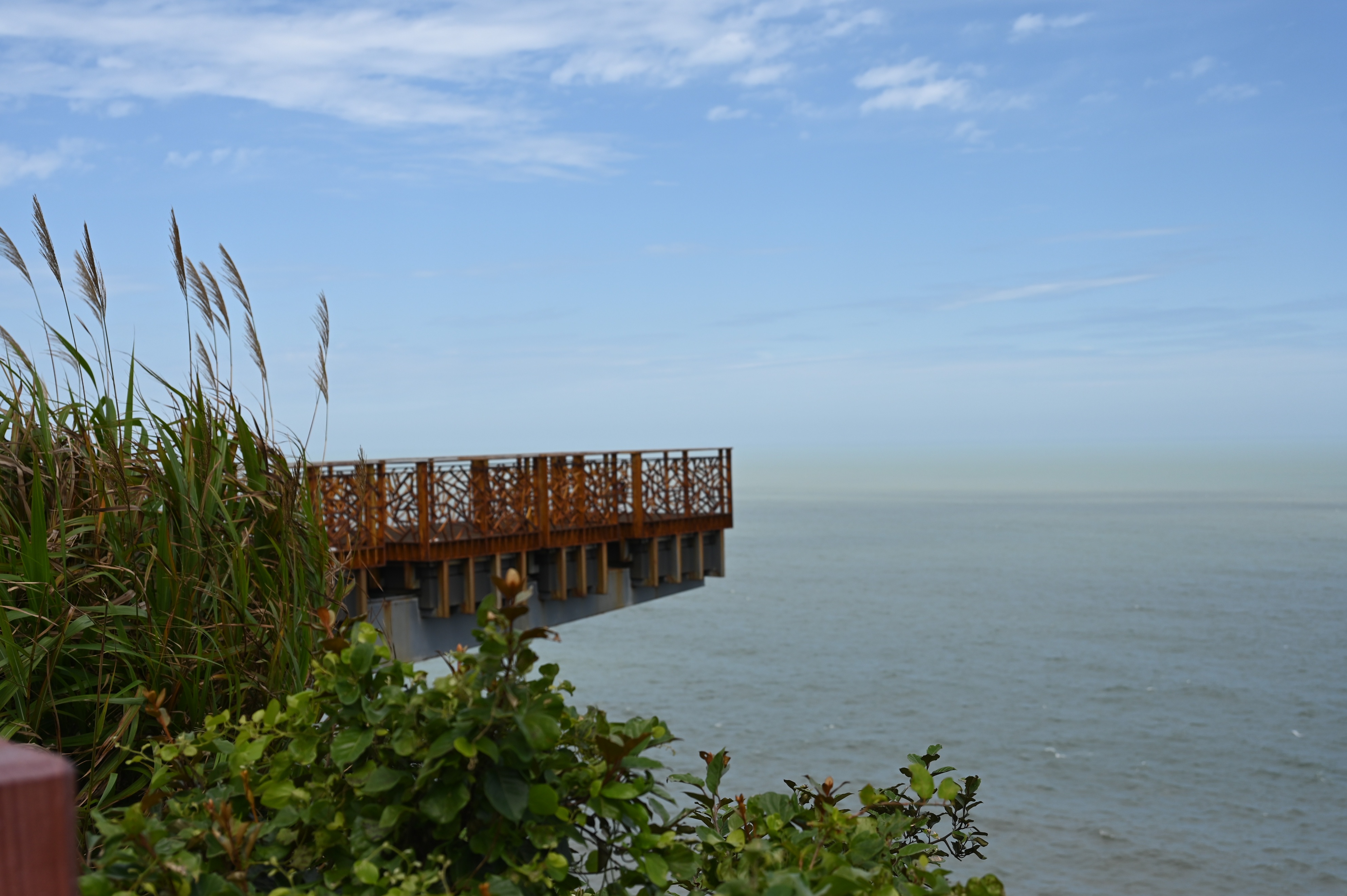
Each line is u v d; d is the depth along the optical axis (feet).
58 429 10.13
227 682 10.04
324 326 12.03
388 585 38.88
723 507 53.62
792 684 168.55
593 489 45.57
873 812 9.05
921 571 351.25
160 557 9.68
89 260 10.77
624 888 7.36
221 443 10.66
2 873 3.53
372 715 6.89
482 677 6.77
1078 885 80.33
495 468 40.55
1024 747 125.80
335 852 7.09
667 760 65.51
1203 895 78.02
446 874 7.02
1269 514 639.35
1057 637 212.23
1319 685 160.76
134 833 6.29
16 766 3.66
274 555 10.89
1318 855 86.99
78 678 9.27
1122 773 113.60
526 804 6.58
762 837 7.95
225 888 6.27
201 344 11.27
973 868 83.71
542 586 43.68
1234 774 112.57
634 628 238.27
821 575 340.39
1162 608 252.83
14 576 8.96
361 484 35.12
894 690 162.20
